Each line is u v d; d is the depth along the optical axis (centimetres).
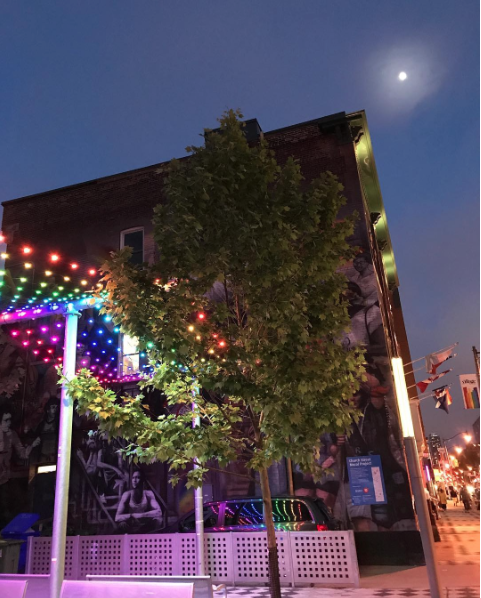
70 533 1433
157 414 1491
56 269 1781
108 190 1850
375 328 1395
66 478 786
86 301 815
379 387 1344
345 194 1545
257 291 664
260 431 671
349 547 988
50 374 1633
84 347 1638
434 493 3541
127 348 1625
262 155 738
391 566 1201
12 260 1830
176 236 667
